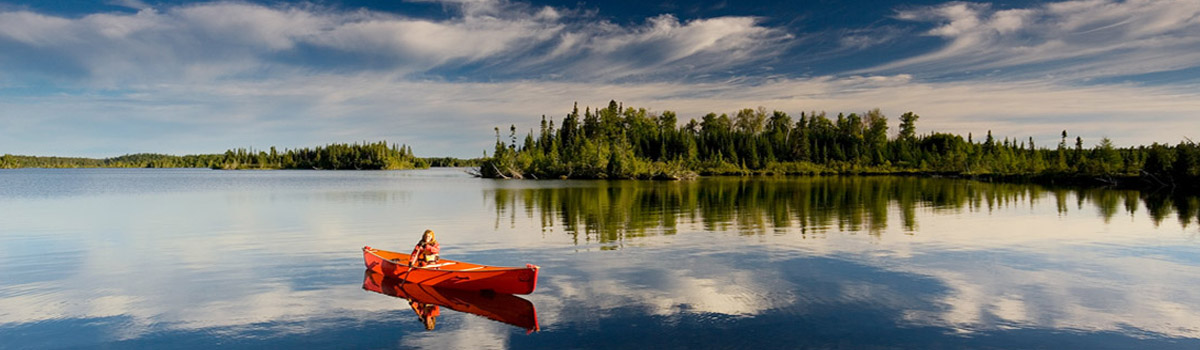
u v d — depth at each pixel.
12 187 66.88
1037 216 29.25
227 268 15.71
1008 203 37.91
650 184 74.88
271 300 12.29
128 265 16.22
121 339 9.93
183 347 9.52
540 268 15.59
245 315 11.23
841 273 14.77
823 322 10.66
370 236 22.64
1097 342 9.66
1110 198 42.66
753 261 16.42
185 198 45.34
